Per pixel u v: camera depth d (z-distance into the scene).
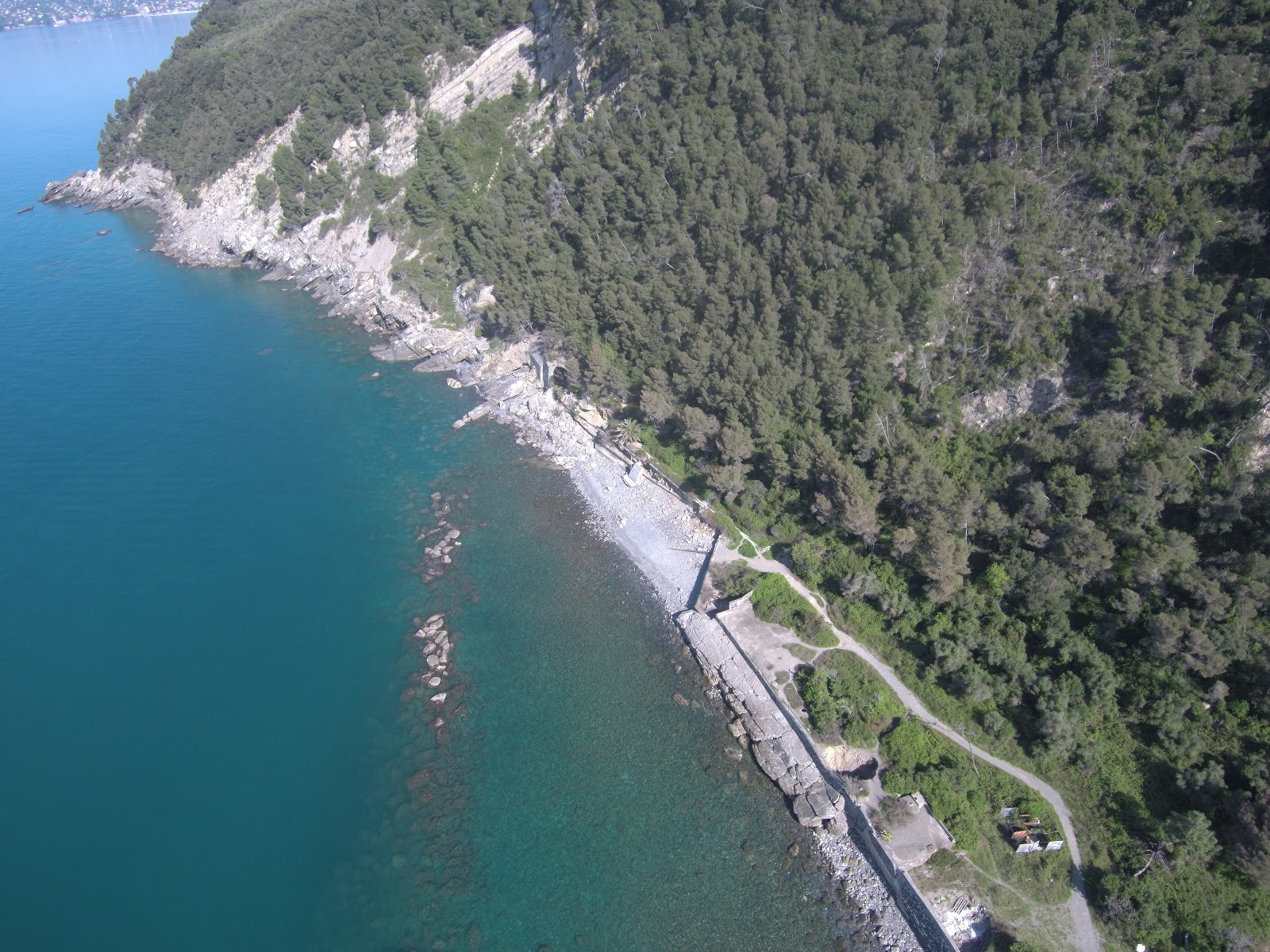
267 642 77.88
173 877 59.47
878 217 84.12
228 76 182.12
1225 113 70.62
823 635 72.06
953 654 66.25
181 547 88.62
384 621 80.50
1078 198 75.25
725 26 105.81
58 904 57.69
